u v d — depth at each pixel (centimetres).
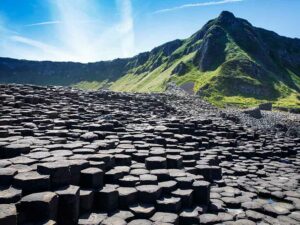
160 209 770
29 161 775
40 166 702
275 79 11450
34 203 597
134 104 2600
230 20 15275
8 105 1656
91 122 1545
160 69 17025
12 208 548
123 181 832
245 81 10250
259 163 1391
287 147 1689
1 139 985
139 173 902
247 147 1628
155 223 698
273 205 918
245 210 870
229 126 2017
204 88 9762
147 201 784
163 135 1402
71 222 652
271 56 15138
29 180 647
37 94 2144
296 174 1273
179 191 840
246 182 1117
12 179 664
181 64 13462
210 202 886
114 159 969
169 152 1109
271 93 10231
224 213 832
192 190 852
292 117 4988
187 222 755
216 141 1603
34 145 965
